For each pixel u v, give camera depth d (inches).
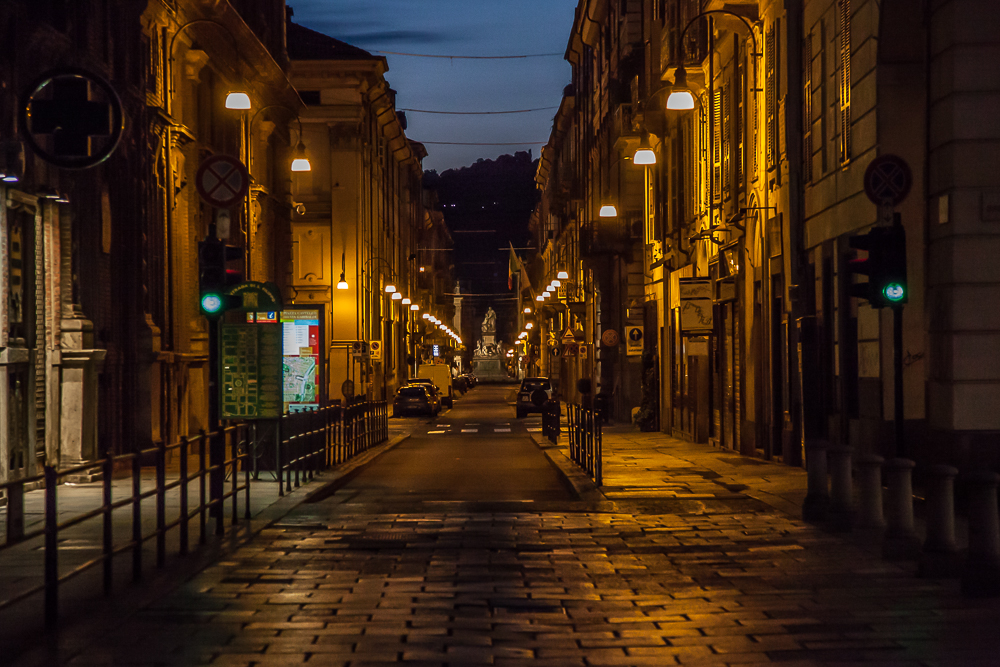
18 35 666.8
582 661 268.8
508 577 387.5
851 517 488.1
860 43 671.8
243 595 354.9
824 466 526.9
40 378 726.5
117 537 486.9
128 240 885.8
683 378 1294.3
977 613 315.9
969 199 558.6
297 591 361.7
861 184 675.4
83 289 806.5
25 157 679.7
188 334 1082.7
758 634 294.4
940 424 577.9
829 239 754.2
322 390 944.3
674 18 1290.6
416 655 274.1
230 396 736.3
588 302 2197.3
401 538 485.4
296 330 949.2
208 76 1160.8
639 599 346.0
